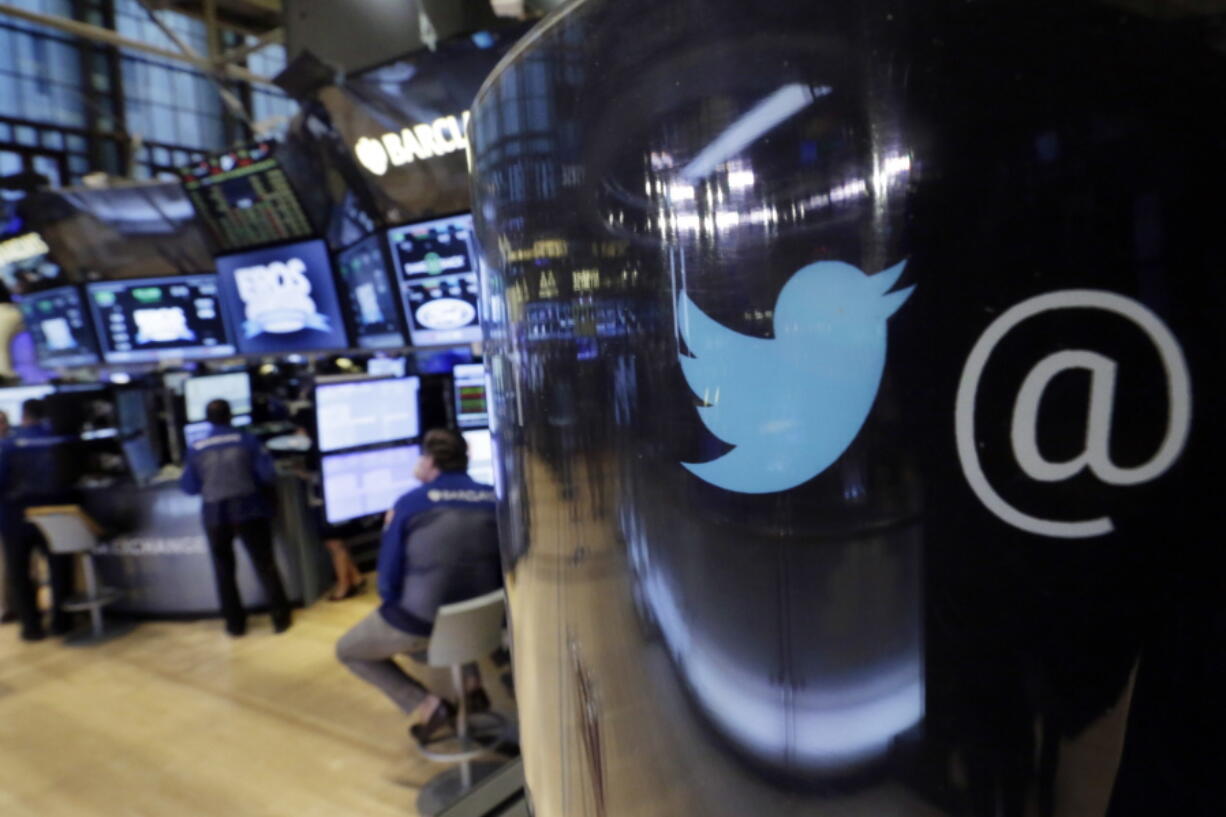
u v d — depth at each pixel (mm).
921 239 351
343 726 3049
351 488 4012
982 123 343
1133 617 334
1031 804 350
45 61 9258
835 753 385
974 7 345
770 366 383
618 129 425
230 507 3852
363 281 4227
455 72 2961
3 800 2623
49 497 4137
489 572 2533
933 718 362
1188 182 323
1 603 4578
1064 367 335
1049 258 335
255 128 6176
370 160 3516
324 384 3850
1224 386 323
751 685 402
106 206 5652
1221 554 327
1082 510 336
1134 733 337
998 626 348
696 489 407
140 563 4285
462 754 2520
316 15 3486
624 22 422
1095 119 331
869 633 370
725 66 391
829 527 374
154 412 4707
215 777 2717
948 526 352
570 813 512
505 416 542
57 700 3385
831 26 367
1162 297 325
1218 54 320
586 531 465
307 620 4242
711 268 394
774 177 377
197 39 10438
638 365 423
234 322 4969
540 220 472
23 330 8516
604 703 471
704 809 429
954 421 349
